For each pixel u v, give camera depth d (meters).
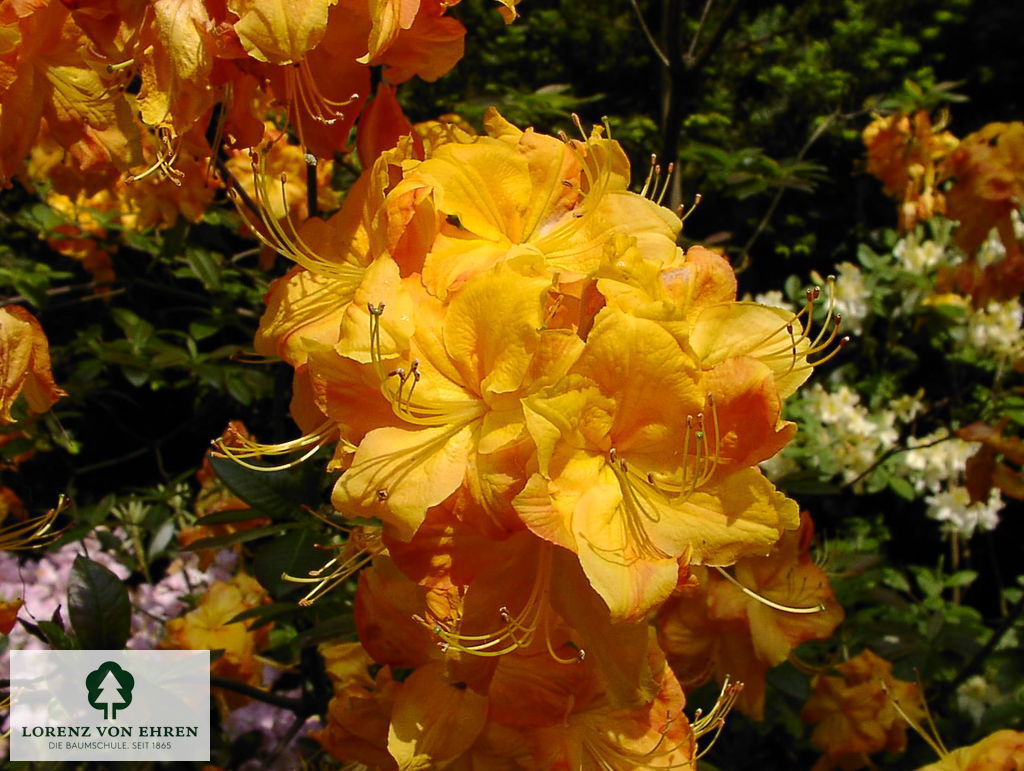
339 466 0.28
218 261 0.67
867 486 0.85
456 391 0.28
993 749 0.37
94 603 0.38
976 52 1.39
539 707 0.28
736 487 0.27
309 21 0.28
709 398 0.26
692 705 0.47
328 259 0.31
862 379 1.00
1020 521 1.04
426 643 0.30
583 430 0.26
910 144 0.79
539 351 0.26
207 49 0.29
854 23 1.24
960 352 0.94
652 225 0.30
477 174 0.30
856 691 0.48
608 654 0.27
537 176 0.30
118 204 0.71
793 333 0.28
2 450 0.59
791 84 1.20
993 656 0.53
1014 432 0.71
